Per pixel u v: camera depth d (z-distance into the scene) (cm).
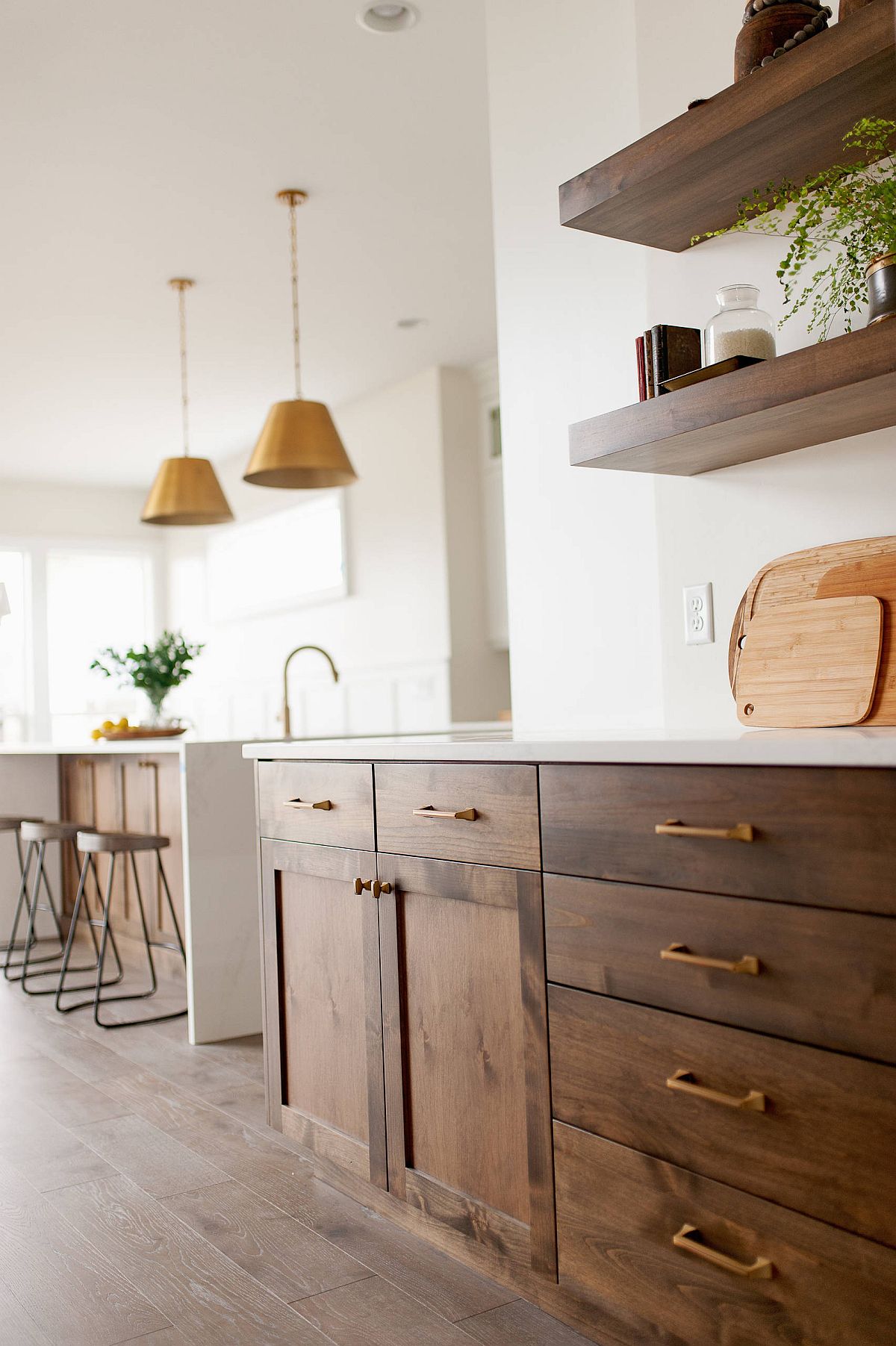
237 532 838
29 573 872
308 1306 185
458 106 364
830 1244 129
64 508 891
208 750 361
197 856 357
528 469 285
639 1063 154
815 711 192
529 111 283
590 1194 163
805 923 132
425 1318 179
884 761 122
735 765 140
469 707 630
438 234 461
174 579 923
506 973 179
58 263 477
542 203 279
